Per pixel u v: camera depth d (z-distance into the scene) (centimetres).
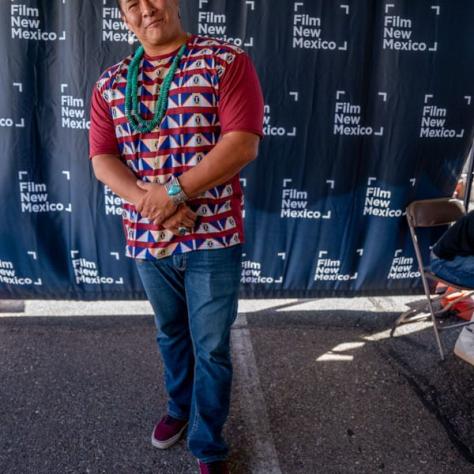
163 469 217
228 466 219
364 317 344
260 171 316
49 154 310
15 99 299
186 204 177
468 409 256
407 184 322
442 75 308
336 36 298
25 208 317
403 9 297
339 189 321
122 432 237
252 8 292
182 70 172
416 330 328
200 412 202
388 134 314
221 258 183
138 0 170
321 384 273
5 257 325
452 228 275
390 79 306
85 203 318
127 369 283
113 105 182
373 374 282
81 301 342
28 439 231
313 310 352
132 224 190
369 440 234
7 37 291
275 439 234
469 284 274
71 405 253
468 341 295
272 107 306
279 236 328
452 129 317
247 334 320
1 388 264
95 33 292
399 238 332
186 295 193
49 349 300
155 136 176
